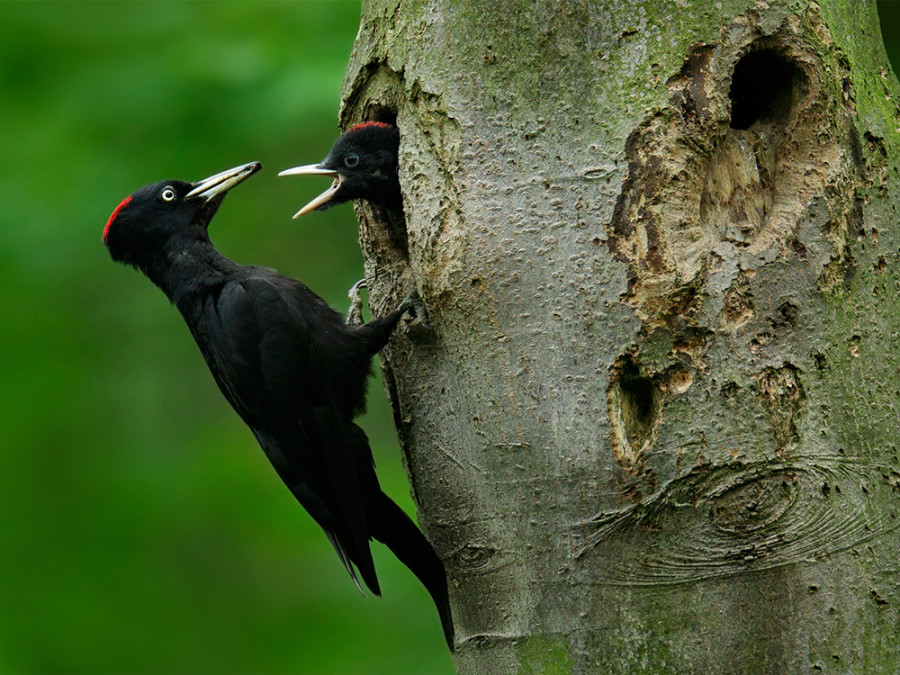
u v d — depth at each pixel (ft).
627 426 25.88
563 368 25.99
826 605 24.90
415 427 28.63
